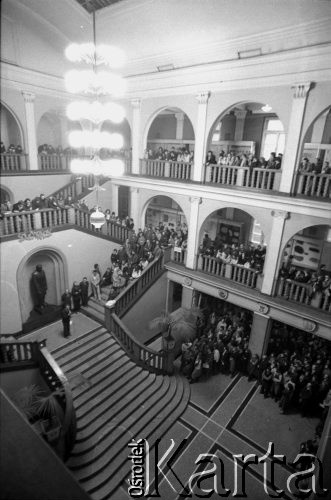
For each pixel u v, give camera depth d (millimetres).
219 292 13727
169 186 14750
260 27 10109
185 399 11523
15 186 14945
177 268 14812
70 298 13195
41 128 18531
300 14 9133
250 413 11180
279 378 11594
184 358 12703
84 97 16719
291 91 10648
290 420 10953
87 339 12234
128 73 14898
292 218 11477
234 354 12820
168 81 13727
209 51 11836
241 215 17609
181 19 11062
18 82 14094
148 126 15336
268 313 12430
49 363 9570
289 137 10984
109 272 15094
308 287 11492
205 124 13016
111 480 8359
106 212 16406
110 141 7660
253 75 11312
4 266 12281
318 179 10984
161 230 16375
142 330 14742
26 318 13297
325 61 9719
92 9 12008
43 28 13688
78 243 14695
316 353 12492
